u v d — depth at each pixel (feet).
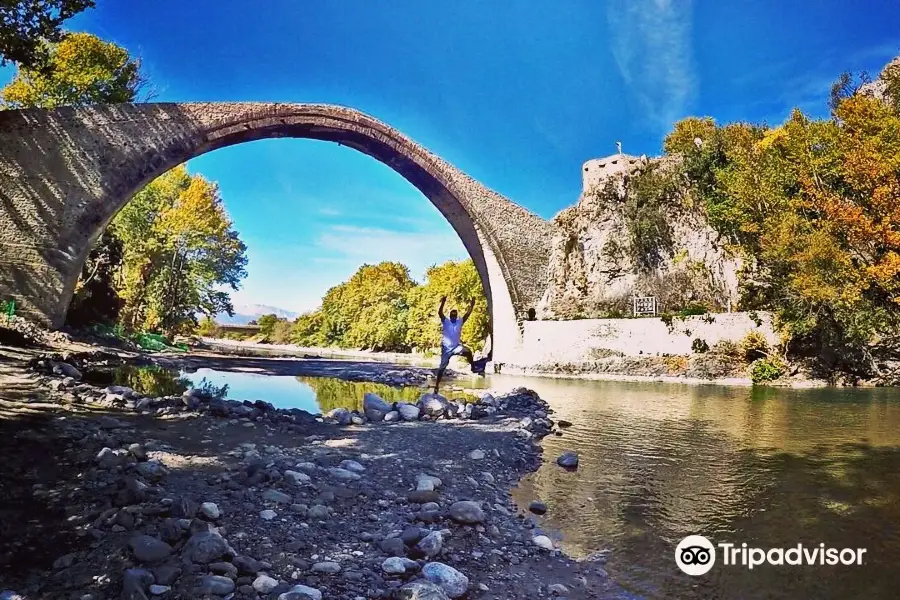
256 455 20.13
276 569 11.32
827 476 22.82
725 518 17.56
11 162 77.97
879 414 43.50
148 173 85.61
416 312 247.50
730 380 87.66
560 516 17.56
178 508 13.20
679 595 12.34
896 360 83.76
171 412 27.94
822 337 86.74
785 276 93.61
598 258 125.39
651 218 122.83
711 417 41.14
